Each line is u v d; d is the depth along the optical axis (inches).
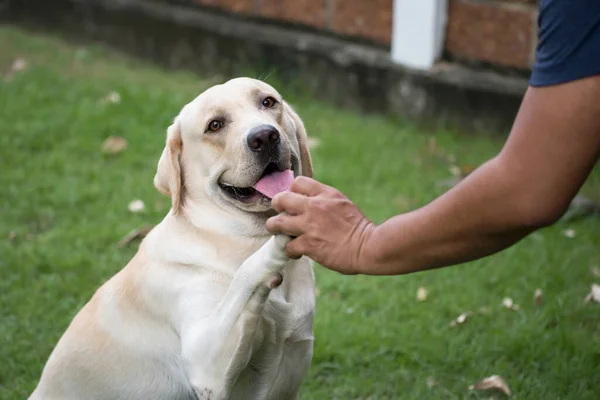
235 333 124.4
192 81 343.3
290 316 136.4
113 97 317.1
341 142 285.9
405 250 104.0
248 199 135.3
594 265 217.8
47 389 151.4
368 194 253.8
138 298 142.0
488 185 95.7
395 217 106.7
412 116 306.7
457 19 295.1
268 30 332.8
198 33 349.1
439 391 177.0
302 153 146.2
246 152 130.8
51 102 318.0
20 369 185.3
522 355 185.3
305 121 305.7
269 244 119.6
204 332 128.7
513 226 96.4
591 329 194.4
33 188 260.2
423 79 300.5
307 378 183.5
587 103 89.0
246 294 122.3
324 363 187.2
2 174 268.4
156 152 284.0
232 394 140.6
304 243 110.8
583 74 88.7
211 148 135.6
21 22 399.2
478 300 205.5
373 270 106.9
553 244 227.8
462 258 102.8
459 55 298.7
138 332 142.9
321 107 318.7
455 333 194.4
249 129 131.0
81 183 263.9
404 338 191.9
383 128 301.1
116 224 241.0
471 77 292.2
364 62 311.0
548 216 94.3
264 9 335.6
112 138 289.1
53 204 253.6
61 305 205.3
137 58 368.8
